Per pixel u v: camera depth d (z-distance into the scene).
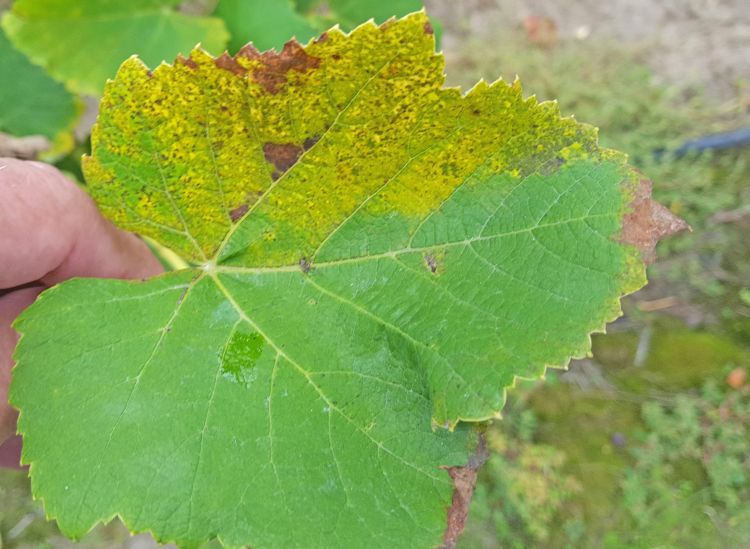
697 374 0.31
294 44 0.09
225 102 0.10
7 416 0.14
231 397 0.11
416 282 0.11
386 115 0.10
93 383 0.11
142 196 0.11
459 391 0.10
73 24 0.16
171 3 0.17
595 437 0.30
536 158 0.10
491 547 0.29
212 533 0.10
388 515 0.10
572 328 0.10
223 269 0.12
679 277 0.32
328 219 0.11
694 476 0.30
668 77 0.34
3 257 0.13
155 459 0.10
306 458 0.11
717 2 0.35
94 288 0.11
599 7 0.35
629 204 0.10
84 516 0.10
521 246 0.10
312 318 0.11
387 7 0.17
